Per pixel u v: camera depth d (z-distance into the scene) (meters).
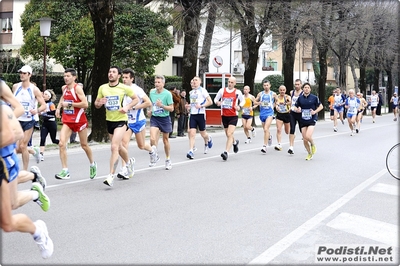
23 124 11.87
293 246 7.04
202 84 34.28
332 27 40.38
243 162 15.62
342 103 31.20
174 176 12.78
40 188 7.31
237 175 13.10
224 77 31.47
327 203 9.88
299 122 16.39
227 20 34.09
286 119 18.78
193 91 16.08
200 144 21.39
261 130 30.91
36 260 6.22
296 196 10.52
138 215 8.66
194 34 28.14
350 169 14.50
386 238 7.58
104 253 6.57
